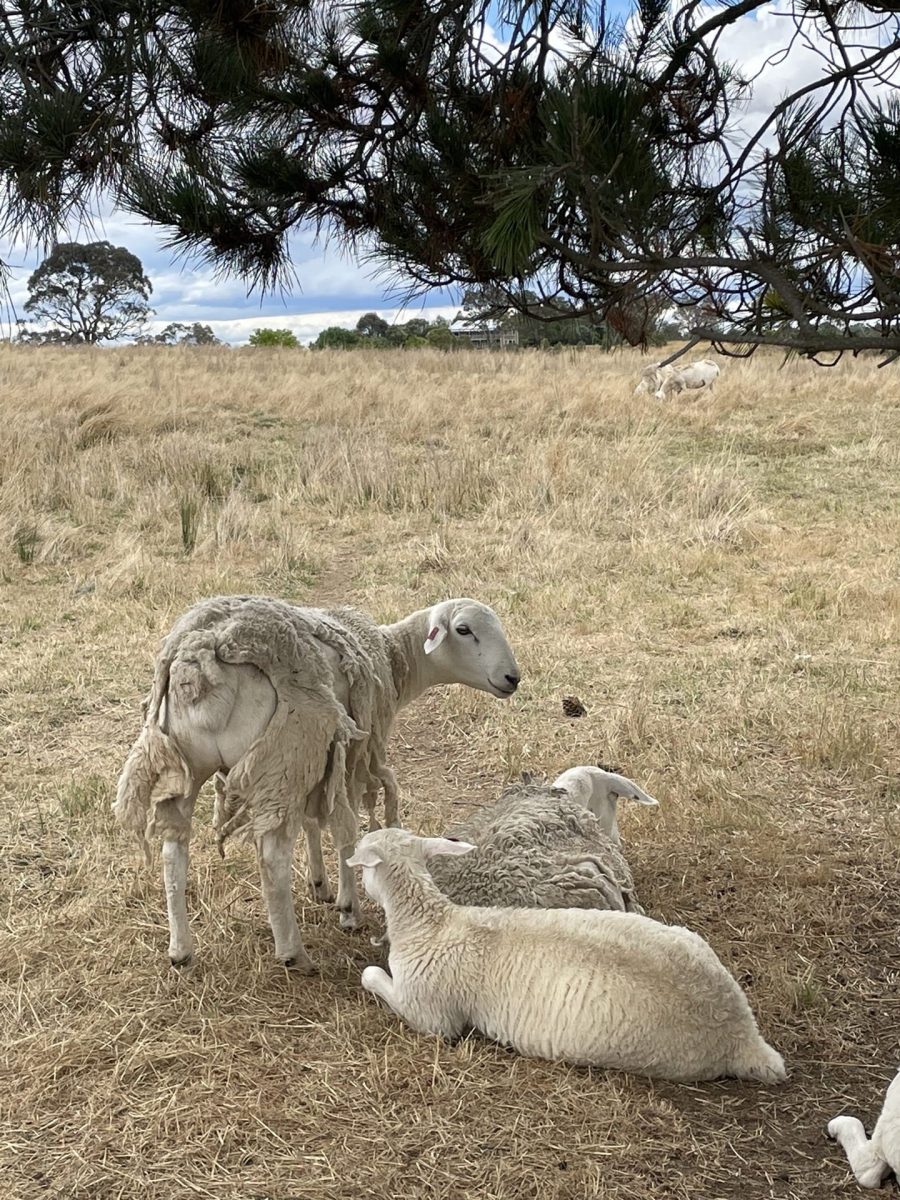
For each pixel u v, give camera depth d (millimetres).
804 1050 1998
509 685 2492
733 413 9344
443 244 1878
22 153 1750
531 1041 1899
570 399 9797
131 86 1764
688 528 5836
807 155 1748
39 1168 1669
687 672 3945
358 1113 1781
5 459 6949
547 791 2496
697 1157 1694
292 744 2062
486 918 1994
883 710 3561
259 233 1978
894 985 2189
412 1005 1992
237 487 6883
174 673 2029
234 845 2729
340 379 11352
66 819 2867
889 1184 1634
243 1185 1626
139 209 1858
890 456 7406
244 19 1769
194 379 11516
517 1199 1603
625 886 2309
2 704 3680
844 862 2660
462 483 6734
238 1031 1997
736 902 2494
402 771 3338
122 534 5754
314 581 5176
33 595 4883
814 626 4359
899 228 1677
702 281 1835
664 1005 1821
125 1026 1990
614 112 1565
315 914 2467
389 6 1800
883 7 1677
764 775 3148
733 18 1728
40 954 2256
